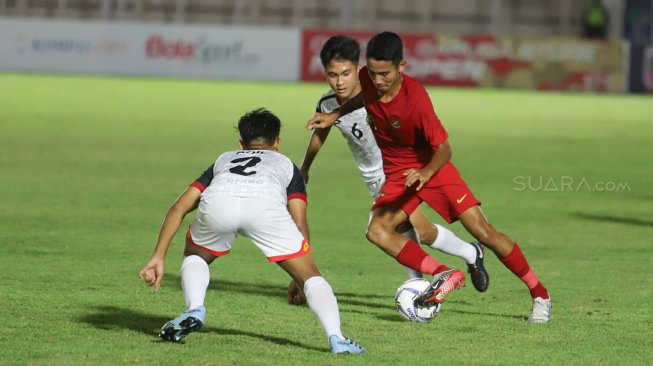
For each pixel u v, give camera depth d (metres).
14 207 35.50
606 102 93.81
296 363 16.47
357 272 26.44
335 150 57.81
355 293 23.69
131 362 16.36
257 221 16.97
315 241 30.92
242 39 101.19
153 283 17.00
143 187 41.34
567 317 21.14
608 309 22.09
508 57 103.88
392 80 18.86
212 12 119.19
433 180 20.16
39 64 99.56
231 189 17.08
